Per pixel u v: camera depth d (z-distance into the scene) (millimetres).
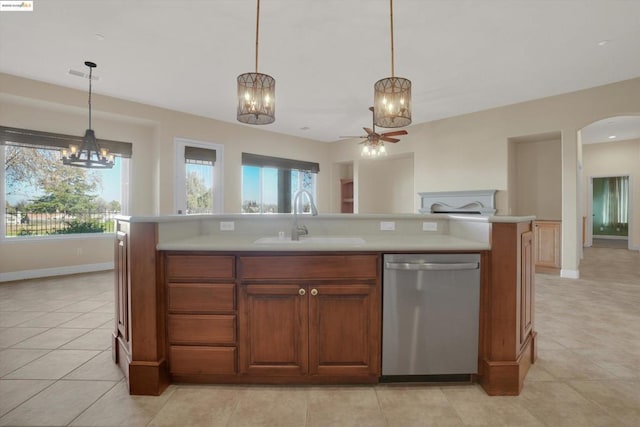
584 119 4785
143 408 1718
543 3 2803
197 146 6102
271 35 3307
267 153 7230
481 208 5629
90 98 4758
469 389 1904
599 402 1784
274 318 1894
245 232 2592
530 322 2197
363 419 1633
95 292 4059
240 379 1946
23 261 4770
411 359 1902
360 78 4387
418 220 2590
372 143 5098
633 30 3234
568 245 4961
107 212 5598
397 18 3006
